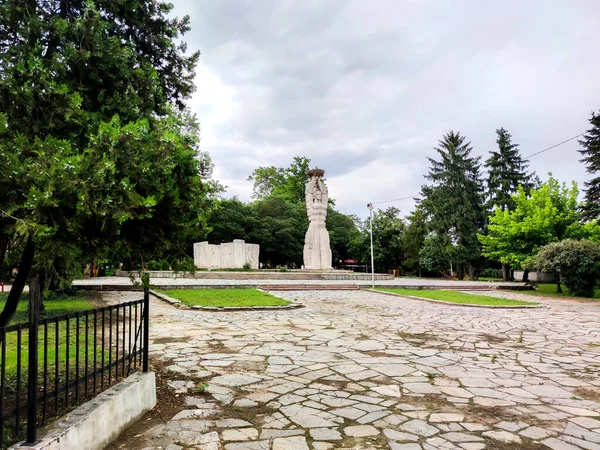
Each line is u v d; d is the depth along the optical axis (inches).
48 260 180.1
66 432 121.6
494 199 1711.4
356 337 362.3
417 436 158.9
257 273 1143.0
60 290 550.3
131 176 134.8
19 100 135.9
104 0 182.2
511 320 493.0
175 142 152.8
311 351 304.2
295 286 880.9
